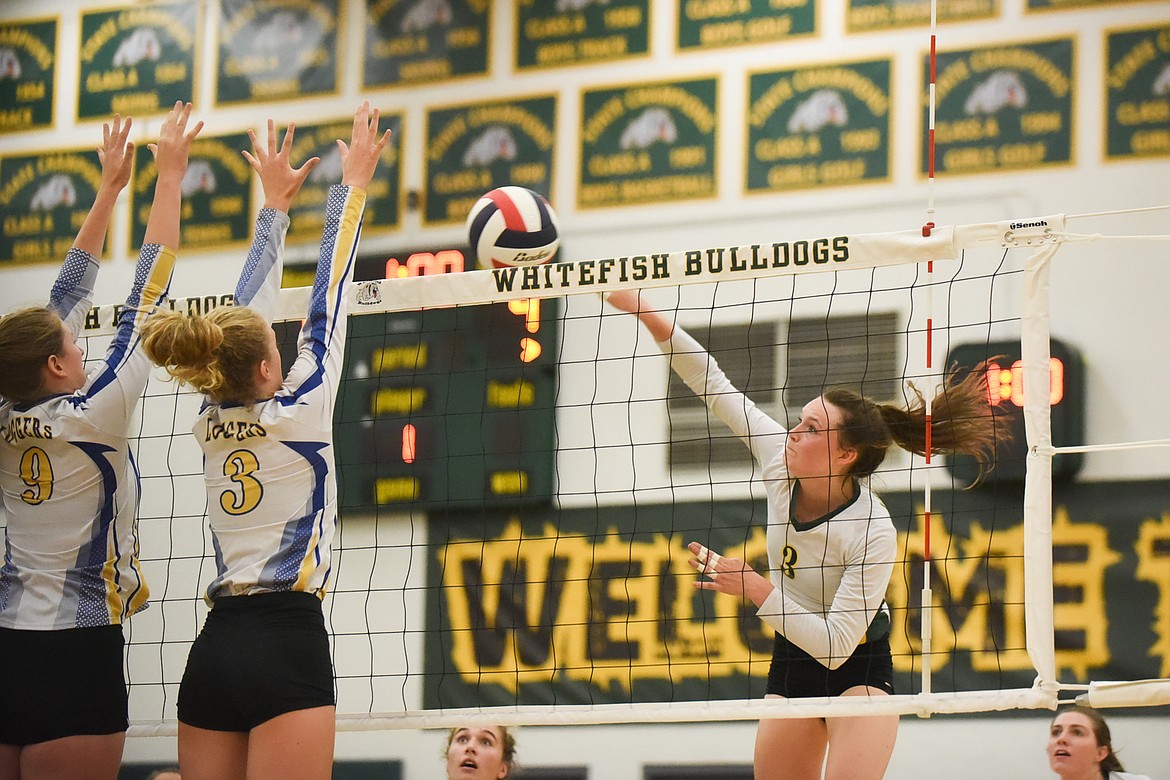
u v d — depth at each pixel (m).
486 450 17.38
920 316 16.41
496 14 19.23
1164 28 16.44
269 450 7.44
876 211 17.11
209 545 18.28
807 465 9.46
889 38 17.48
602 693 16.45
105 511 8.27
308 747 7.00
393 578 17.38
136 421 18.72
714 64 18.17
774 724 9.56
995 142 16.80
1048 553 8.74
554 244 11.23
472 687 16.94
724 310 17.14
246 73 20.19
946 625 15.59
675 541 16.64
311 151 19.59
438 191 18.86
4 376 8.22
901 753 15.66
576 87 18.67
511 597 16.94
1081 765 13.15
